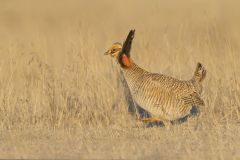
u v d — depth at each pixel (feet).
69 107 116.47
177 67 124.67
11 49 124.26
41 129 107.04
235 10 247.29
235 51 136.56
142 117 116.47
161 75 106.52
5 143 95.50
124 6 255.09
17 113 114.21
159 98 104.42
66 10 276.21
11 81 117.50
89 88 117.70
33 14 274.36
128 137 99.55
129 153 87.66
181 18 202.90
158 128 107.76
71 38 129.70
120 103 117.29
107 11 261.44
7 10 280.31
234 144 93.09
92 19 234.17
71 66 119.24
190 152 87.61
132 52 130.41
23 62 124.06
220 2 254.27
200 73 109.50
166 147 91.50
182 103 104.88
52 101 116.78
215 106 118.32
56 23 250.78
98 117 113.91
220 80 120.06
